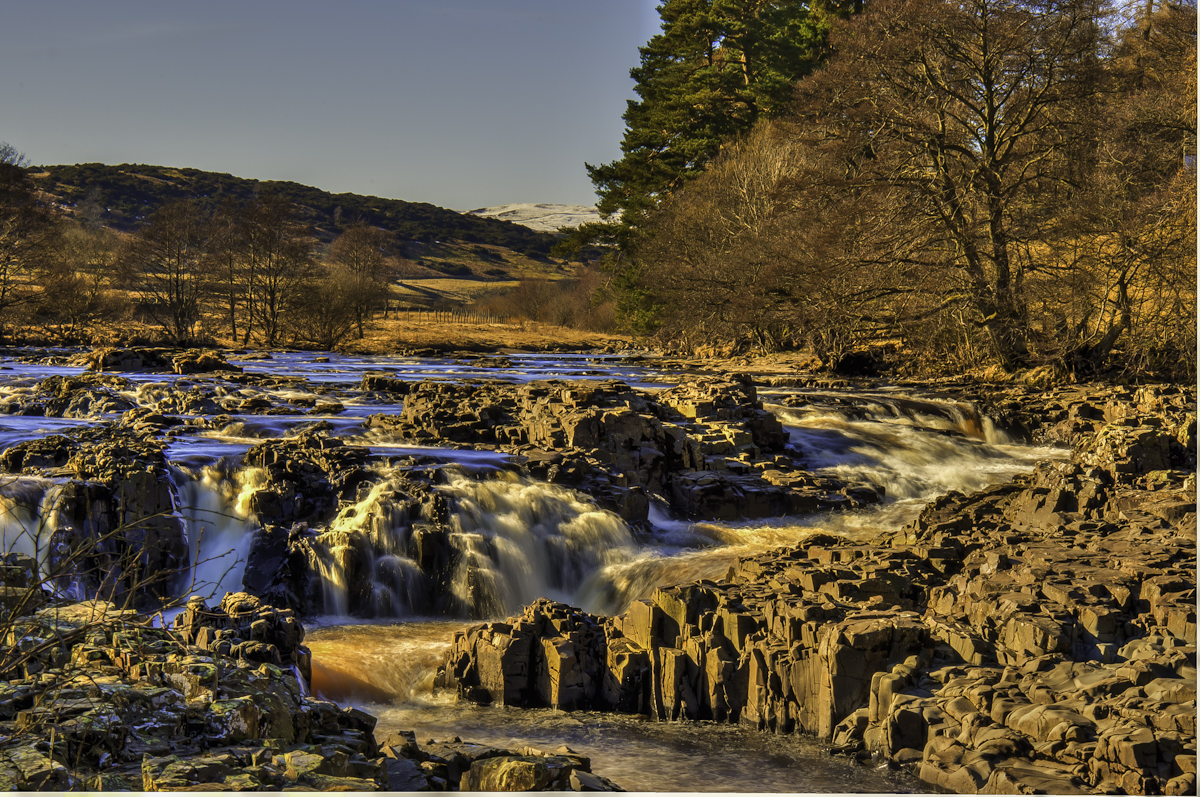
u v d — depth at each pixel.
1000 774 6.34
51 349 49.81
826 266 39.47
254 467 14.68
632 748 7.99
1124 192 36.59
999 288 36.66
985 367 38.75
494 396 21.53
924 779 6.87
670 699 8.85
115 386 25.22
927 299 38.38
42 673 5.54
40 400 23.17
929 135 37.50
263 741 5.16
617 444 17.89
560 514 14.91
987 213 38.25
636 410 19.62
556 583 14.29
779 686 8.43
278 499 14.03
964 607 8.81
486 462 16.05
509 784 5.39
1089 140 38.00
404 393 27.27
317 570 13.22
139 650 6.16
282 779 4.61
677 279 49.47
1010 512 13.38
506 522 14.25
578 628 9.59
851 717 7.88
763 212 49.59
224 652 7.42
